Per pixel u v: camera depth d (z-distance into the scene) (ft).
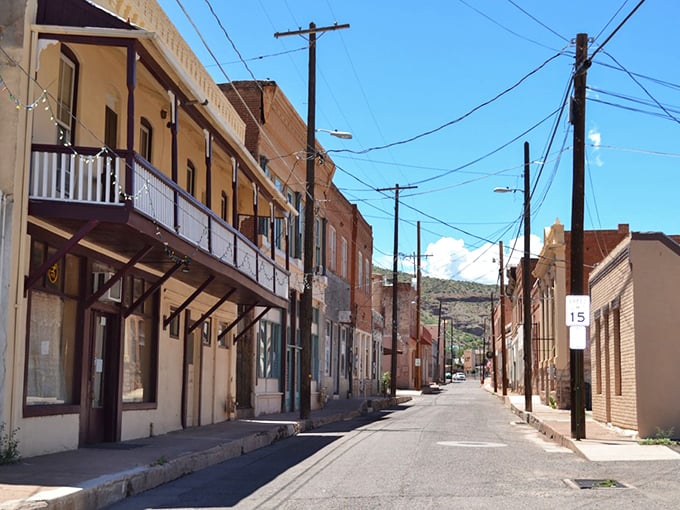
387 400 135.44
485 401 159.12
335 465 45.42
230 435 57.77
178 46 59.67
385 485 37.35
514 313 220.23
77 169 41.47
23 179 38.63
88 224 39.19
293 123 98.73
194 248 49.73
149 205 42.34
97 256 47.32
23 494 28.53
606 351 71.31
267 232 87.92
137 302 52.03
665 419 56.24
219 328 74.90
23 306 38.63
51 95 42.93
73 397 45.78
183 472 41.37
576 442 55.42
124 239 43.78
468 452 52.90
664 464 44.27
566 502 32.27
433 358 354.33
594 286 77.36
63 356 44.75
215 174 73.87
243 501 32.91
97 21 40.19
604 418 72.43
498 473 41.65
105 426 50.57
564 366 110.93
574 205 60.64
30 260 40.40
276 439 63.31
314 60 83.76
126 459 40.65
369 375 163.53
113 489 32.81
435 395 197.67
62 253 38.96
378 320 177.88
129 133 40.06
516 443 61.16
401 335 245.04
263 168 87.35
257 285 67.41
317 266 114.83
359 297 150.30
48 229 41.24
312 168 83.15
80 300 46.21
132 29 39.96
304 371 81.25
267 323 91.50
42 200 39.14
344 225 136.67
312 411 100.73
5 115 38.37
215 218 54.29
